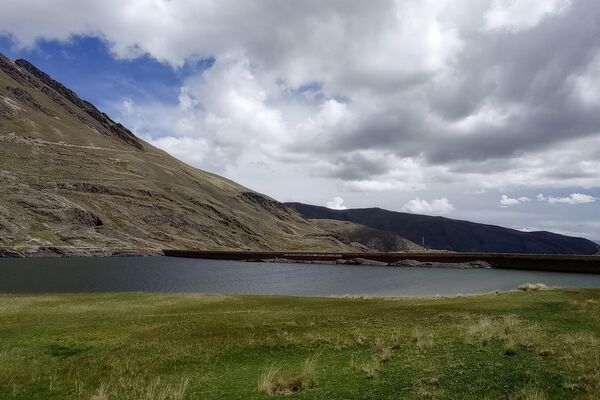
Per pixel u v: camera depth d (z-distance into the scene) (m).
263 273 121.69
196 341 26.06
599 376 15.83
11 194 173.00
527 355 19.45
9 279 83.56
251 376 18.70
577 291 47.72
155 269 119.31
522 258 146.62
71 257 149.25
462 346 21.95
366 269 144.00
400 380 16.34
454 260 160.88
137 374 19.58
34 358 22.66
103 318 35.84
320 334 27.36
